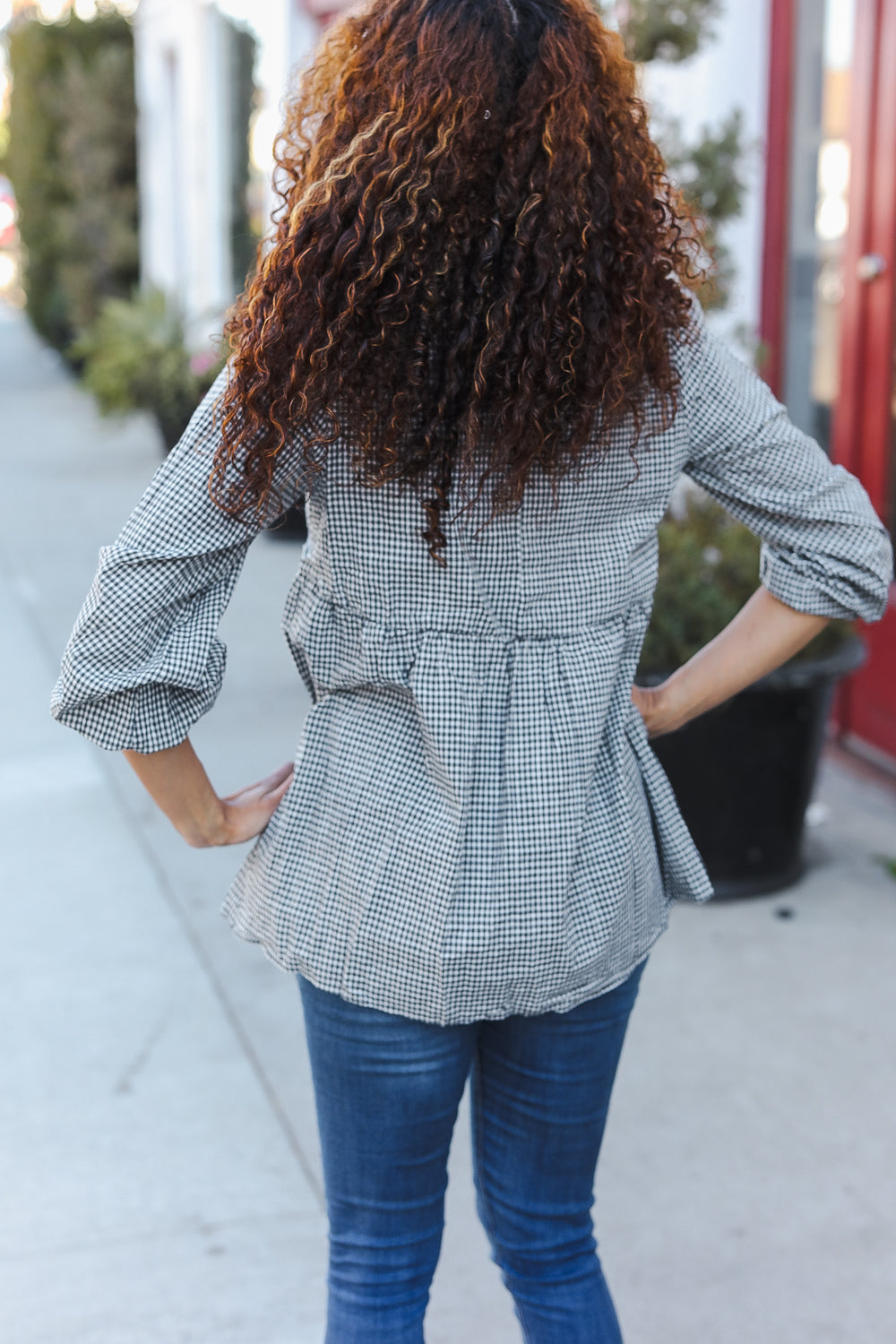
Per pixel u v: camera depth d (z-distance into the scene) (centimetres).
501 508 120
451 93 111
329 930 131
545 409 115
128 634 121
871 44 383
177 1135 247
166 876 359
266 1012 290
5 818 399
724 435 132
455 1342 197
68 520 788
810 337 430
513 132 112
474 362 115
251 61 867
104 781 427
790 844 330
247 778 416
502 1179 146
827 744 430
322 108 124
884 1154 237
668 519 344
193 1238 220
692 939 313
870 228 393
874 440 400
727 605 313
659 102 426
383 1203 139
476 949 125
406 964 127
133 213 1301
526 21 115
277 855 135
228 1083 263
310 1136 246
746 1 420
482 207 113
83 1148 243
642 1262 212
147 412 934
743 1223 220
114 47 1367
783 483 134
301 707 481
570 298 114
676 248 125
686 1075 261
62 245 1366
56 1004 293
